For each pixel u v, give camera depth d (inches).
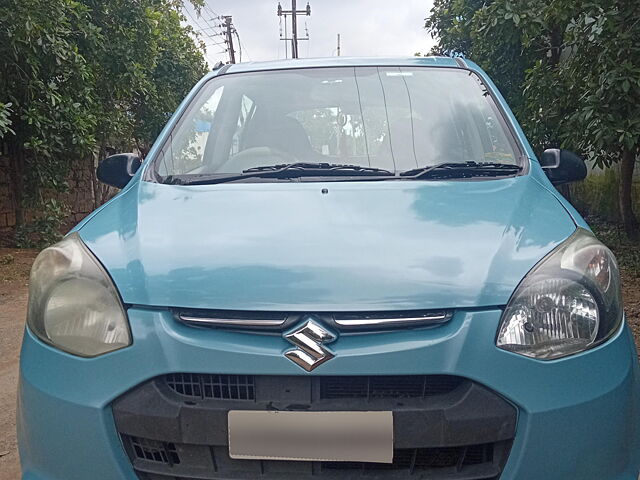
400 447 58.1
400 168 94.3
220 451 60.7
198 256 67.5
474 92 109.2
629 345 65.1
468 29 353.4
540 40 306.7
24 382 66.3
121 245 71.4
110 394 61.1
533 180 87.8
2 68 289.3
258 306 61.1
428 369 58.3
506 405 58.4
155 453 62.1
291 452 58.8
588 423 59.1
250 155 101.7
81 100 334.3
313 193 82.8
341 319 60.2
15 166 339.6
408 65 116.6
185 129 106.5
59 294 66.6
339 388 59.9
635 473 62.7
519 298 61.5
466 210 75.5
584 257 65.3
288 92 112.2
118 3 382.6
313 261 64.9
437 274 62.8
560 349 60.4
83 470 61.7
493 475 58.7
